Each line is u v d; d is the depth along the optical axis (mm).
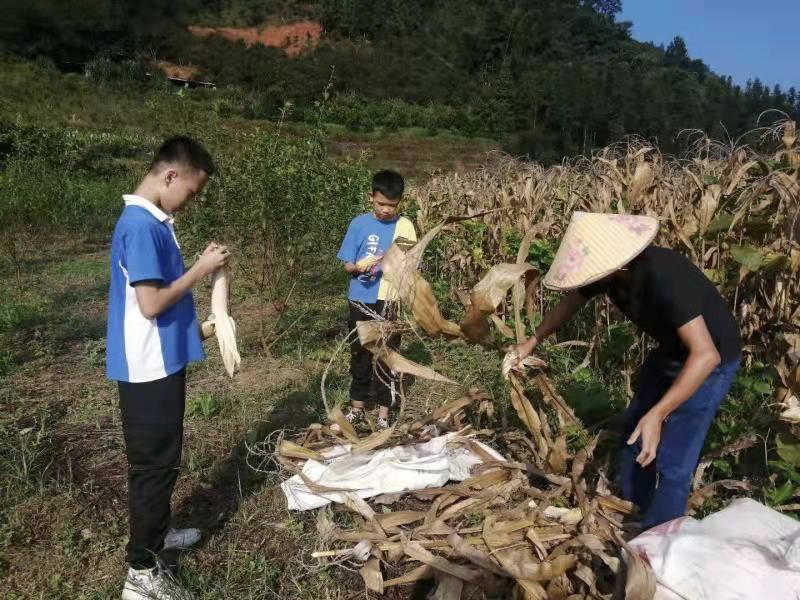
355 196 8086
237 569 2984
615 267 2555
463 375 5258
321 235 6320
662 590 2229
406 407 4688
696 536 2303
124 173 18953
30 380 5199
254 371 5520
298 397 4840
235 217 5934
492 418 4188
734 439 3453
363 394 4336
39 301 7434
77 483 3637
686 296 2562
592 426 3961
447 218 3090
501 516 3127
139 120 41344
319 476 3541
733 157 4621
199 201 5992
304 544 3145
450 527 3070
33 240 11430
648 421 2502
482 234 7594
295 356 5879
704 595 2150
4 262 9609
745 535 2305
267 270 6445
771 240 4219
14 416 4449
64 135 17969
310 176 6156
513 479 3451
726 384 2777
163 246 2609
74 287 8391
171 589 2734
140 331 2602
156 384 2639
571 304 3123
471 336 3252
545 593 2635
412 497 3455
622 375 4727
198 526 3311
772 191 4098
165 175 2598
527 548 2912
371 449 3668
